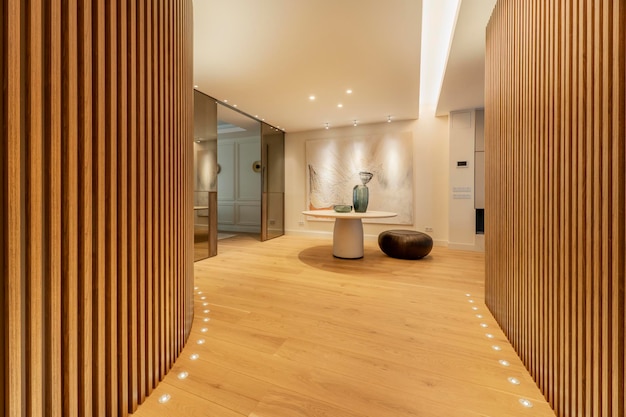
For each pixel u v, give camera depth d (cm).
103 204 99
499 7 198
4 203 70
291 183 641
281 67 314
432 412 118
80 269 92
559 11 121
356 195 409
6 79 69
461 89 381
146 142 122
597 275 97
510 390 133
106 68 99
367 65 309
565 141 116
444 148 512
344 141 587
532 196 146
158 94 132
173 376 141
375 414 117
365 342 174
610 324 91
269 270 342
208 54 286
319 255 428
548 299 128
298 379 139
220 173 746
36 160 76
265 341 176
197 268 352
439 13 260
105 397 103
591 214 100
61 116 84
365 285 285
